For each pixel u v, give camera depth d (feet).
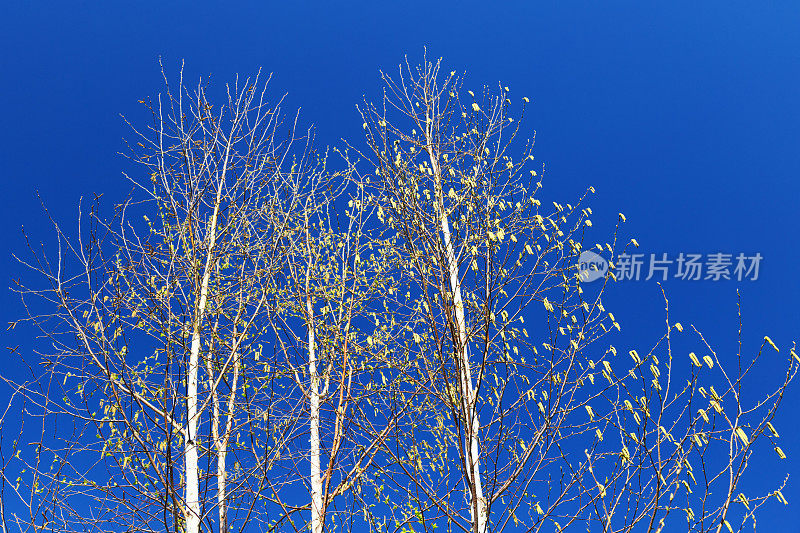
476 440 14.51
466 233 15.55
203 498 15.48
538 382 14.14
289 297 20.04
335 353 17.92
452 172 17.07
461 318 15.40
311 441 19.04
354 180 20.16
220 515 17.17
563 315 14.12
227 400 18.43
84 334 15.49
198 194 19.75
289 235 21.03
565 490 13.28
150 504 15.44
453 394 14.34
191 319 18.58
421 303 17.74
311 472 18.58
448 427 17.12
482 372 13.93
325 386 18.89
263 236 20.67
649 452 11.60
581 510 12.86
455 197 16.05
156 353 17.94
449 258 15.61
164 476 14.61
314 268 21.09
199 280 19.21
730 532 10.11
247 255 20.38
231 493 16.37
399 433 16.12
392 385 16.40
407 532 15.07
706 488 10.59
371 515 15.55
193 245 19.11
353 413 15.97
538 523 13.17
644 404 11.75
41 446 14.92
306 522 16.28
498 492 13.71
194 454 16.76
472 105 17.57
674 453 11.28
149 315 17.95
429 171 17.25
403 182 16.52
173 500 14.56
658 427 11.52
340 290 20.02
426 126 18.60
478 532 13.29
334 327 18.57
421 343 15.44
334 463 16.24
